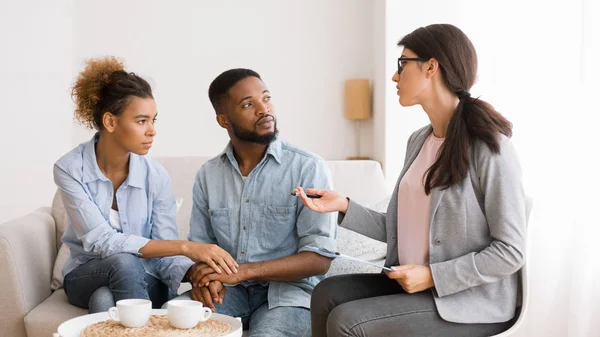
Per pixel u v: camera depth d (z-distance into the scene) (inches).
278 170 86.9
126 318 61.6
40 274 92.1
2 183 149.6
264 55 154.3
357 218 76.8
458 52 68.6
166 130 154.3
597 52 96.9
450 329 65.6
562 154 105.3
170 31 153.8
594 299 96.7
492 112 67.4
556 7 108.2
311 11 154.3
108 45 153.5
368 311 65.6
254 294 84.7
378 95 147.2
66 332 62.3
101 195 87.2
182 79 154.1
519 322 65.0
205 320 65.0
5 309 84.8
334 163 114.5
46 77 151.7
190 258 81.2
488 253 64.2
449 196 66.9
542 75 110.4
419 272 66.2
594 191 96.2
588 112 97.3
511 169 64.9
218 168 89.7
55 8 151.9
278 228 85.7
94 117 84.7
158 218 91.2
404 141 141.0
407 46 70.9
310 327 80.0
